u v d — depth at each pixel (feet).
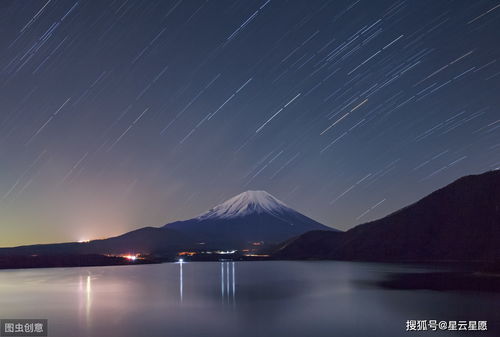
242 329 59.41
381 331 57.26
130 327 61.77
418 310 73.41
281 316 69.15
